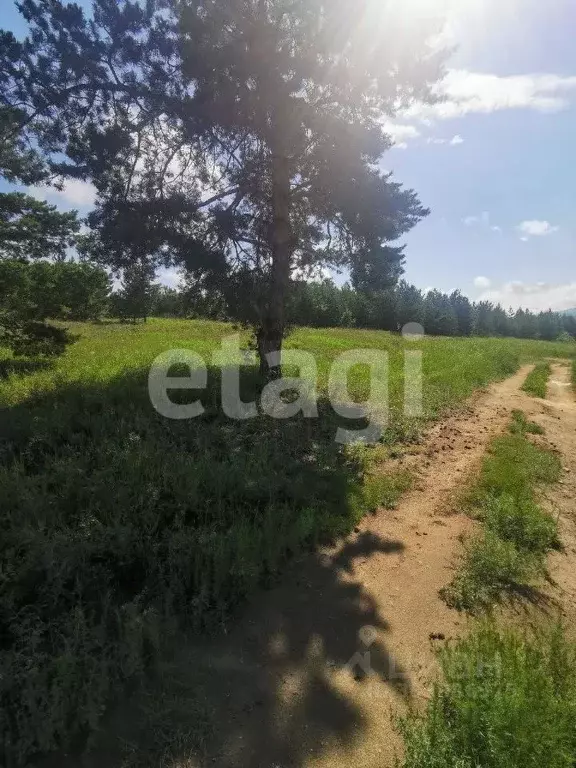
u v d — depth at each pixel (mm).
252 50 9508
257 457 6719
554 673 3229
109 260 11195
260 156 11289
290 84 9570
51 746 2807
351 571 4777
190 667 3459
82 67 10117
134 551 4316
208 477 5816
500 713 2717
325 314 48219
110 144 10383
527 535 5457
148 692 3186
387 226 11562
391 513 6047
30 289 12836
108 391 9422
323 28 9500
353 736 3076
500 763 2555
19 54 10047
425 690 3434
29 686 2848
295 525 5066
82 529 4477
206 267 10992
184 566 4238
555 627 4078
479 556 4887
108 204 10781
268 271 11828
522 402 13867
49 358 13578
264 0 9703
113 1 10195
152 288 12570
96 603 3826
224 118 10070
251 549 4594
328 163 10836
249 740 3004
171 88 10516
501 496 6293
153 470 5754
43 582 3836
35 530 4270
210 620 3869
